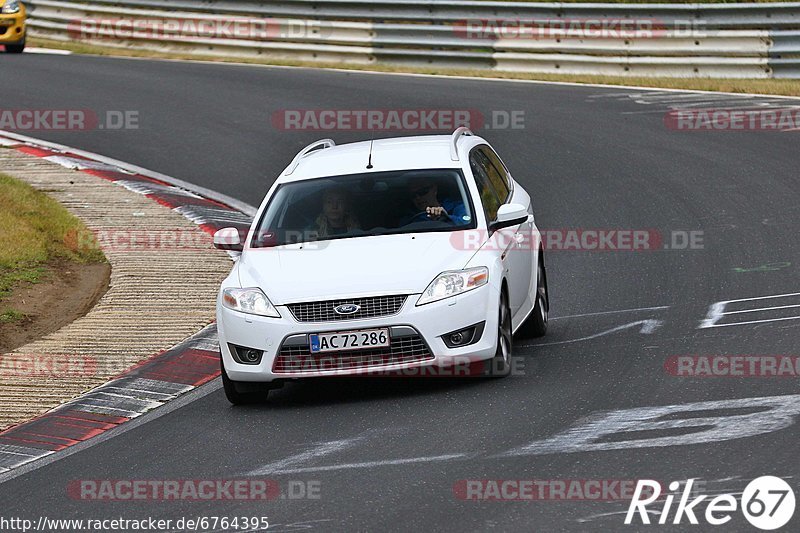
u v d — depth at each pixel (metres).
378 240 30.42
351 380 31.59
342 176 32.84
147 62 91.81
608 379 28.56
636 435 23.92
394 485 22.30
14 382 32.88
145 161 62.75
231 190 57.31
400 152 33.72
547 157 60.16
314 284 29.02
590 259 43.78
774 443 22.62
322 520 20.86
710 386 27.06
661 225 47.62
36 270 43.81
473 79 81.12
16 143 65.69
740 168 55.69
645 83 77.25
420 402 28.30
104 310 39.44
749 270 40.03
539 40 83.12
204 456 25.83
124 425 29.20
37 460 27.02
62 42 103.44
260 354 29.05
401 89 77.00
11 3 95.38
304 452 25.23
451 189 31.75
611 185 54.53
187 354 34.75
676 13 79.25
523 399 27.48
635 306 36.94
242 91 78.56
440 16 86.62
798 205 48.53
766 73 77.75
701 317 34.47
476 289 28.86
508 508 20.53
